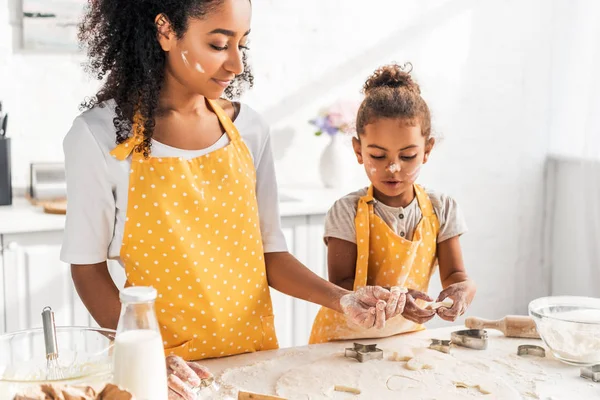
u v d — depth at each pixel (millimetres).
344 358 1432
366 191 1781
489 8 3496
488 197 3605
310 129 3279
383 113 1629
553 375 1342
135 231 1399
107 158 1387
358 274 1715
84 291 1406
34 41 2836
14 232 2449
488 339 1544
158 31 1330
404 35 3385
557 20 3531
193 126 1450
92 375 965
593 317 1447
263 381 1322
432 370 1355
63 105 2916
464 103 3512
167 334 1425
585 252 3443
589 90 3328
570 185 3545
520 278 3699
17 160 2879
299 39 3227
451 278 1732
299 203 2877
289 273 1559
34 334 1119
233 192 1456
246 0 1326
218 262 1445
